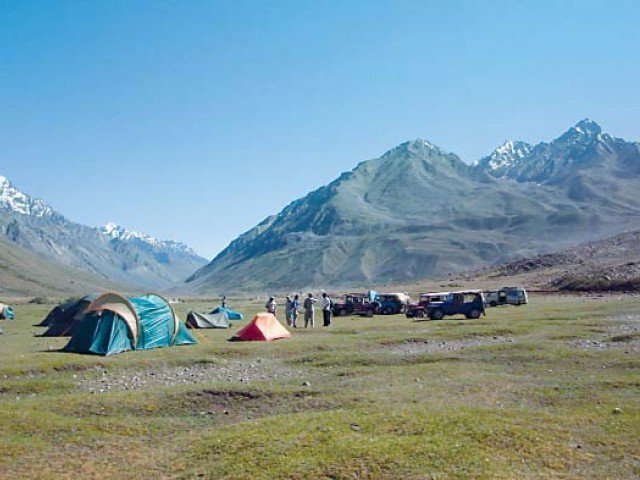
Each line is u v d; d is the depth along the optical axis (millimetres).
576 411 17344
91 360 28047
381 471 13078
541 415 16594
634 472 12844
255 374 26000
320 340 35000
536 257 157500
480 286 121250
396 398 19297
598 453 13891
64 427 17609
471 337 35750
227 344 34375
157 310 33812
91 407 19688
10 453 15570
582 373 23422
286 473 13258
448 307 52500
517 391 20031
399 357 27969
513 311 57688
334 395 20484
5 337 43562
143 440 17016
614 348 28906
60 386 23734
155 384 24203
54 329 44656
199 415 19672
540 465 13227
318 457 13852
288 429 16047
